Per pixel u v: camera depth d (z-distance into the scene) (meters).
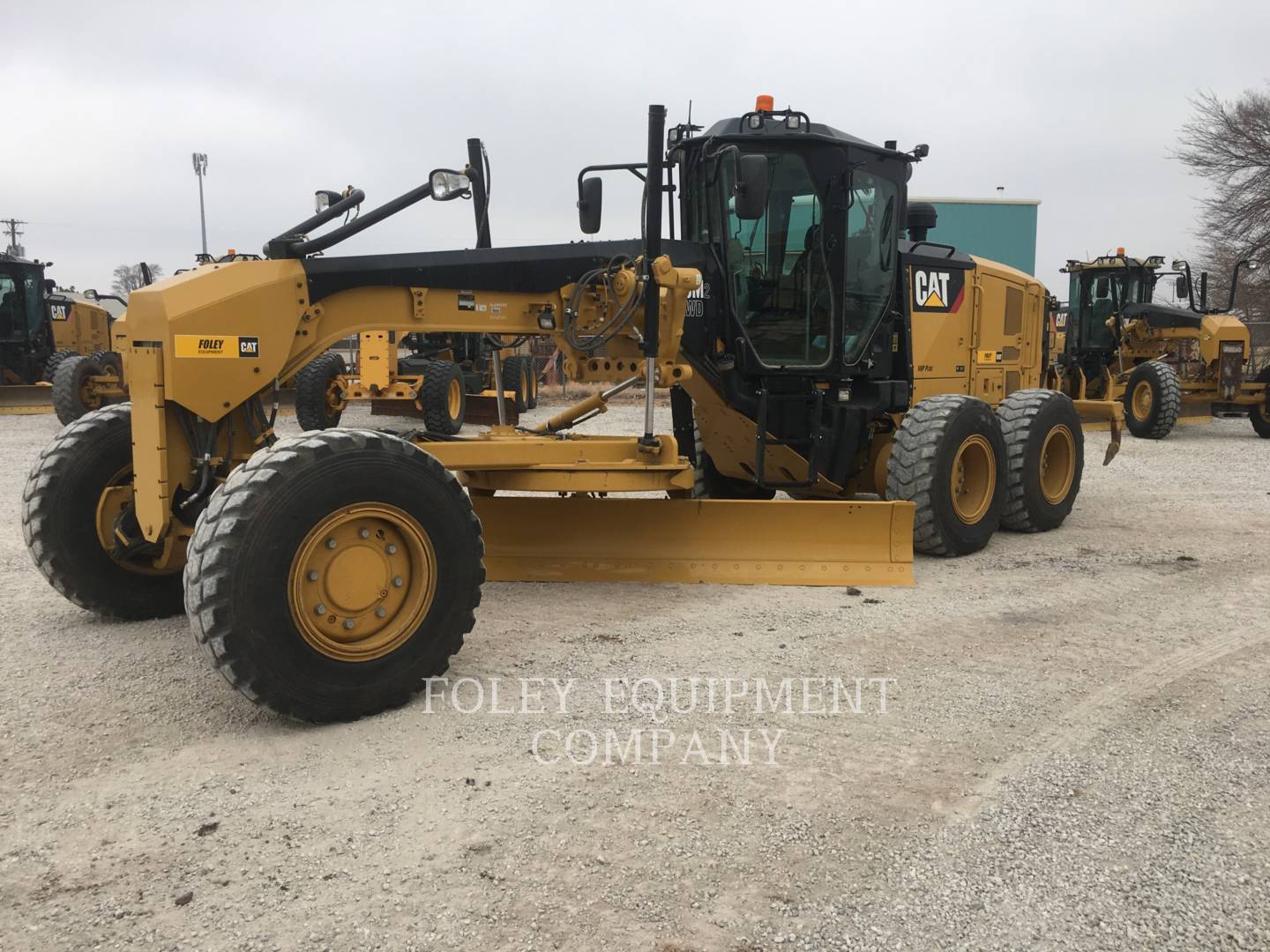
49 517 4.29
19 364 16.56
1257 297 25.08
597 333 5.07
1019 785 2.97
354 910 2.30
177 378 3.73
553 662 4.02
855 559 5.38
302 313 4.14
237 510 3.15
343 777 2.98
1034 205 31.06
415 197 4.30
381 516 3.43
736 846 2.60
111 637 4.34
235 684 3.19
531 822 2.71
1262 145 22.77
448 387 12.80
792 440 5.88
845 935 2.23
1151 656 4.21
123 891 2.38
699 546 5.35
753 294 5.68
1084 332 15.58
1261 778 3.04
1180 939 2.23
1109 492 8.93
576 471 4.95
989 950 2.19
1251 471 10.42
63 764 3.06
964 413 6.02
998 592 5.23
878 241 6.09
